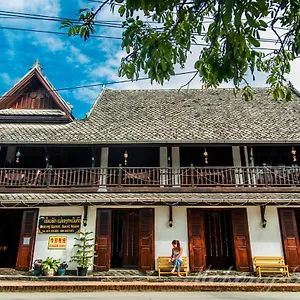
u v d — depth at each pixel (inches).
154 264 462.3
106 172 526.6
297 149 551.2
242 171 524.4
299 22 139.6
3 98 601.3
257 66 173.9
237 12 100.4
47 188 502.3
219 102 692.7
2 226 528.7
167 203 460.8
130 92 759.7
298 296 349.7
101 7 144.0
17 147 551.2
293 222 478.0
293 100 695.1
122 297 337.4
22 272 456.1
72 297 338.0
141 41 145.2
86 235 476.1
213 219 520.1
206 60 142.8
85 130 556.4
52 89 609.0
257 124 575.2
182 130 549.6
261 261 458.6
